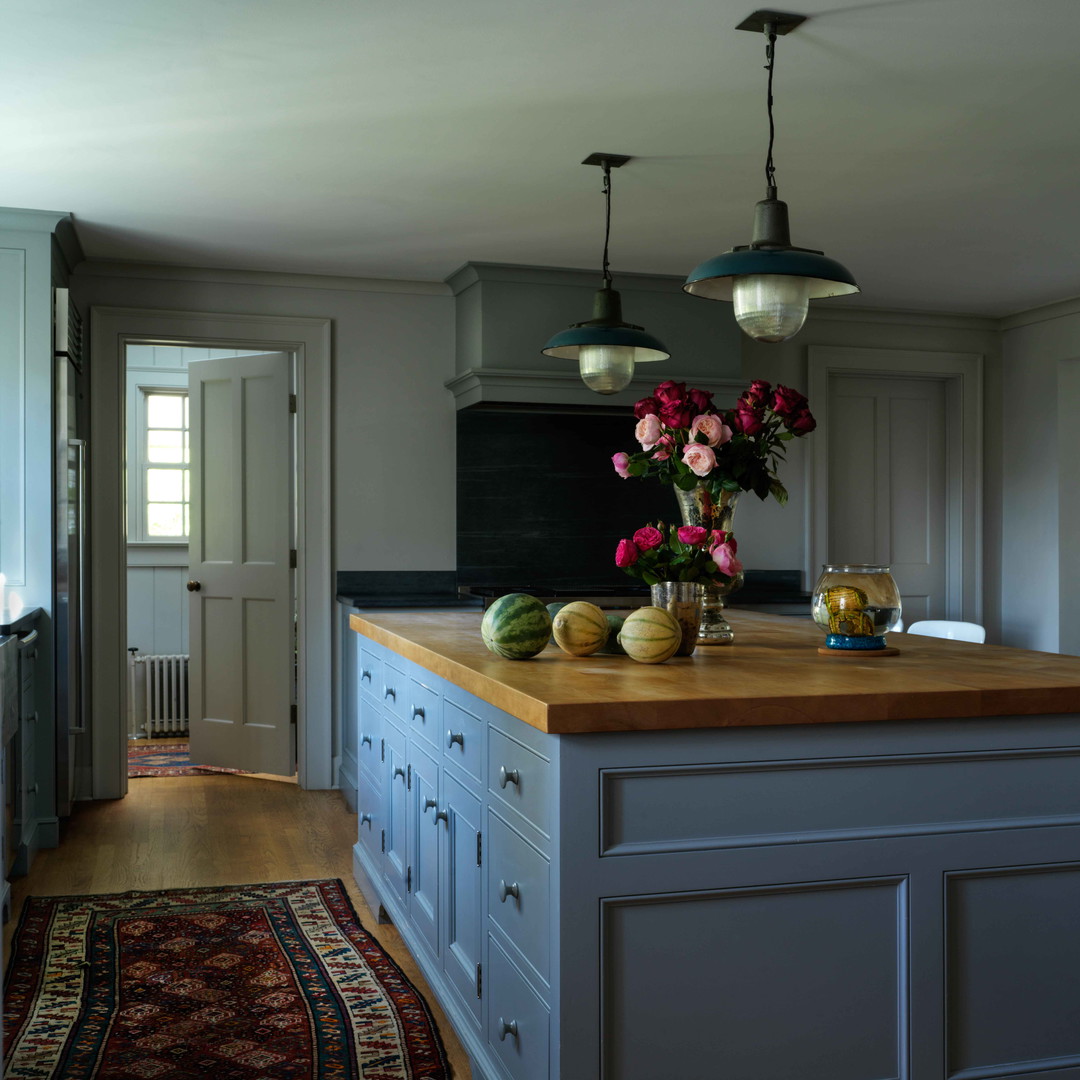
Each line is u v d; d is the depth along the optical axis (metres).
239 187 4.02
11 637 3.73
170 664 6.94
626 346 3.55
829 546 6.34
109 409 5.09
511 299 5.19
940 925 1.90
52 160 3.72
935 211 4.36
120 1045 2.61
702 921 1.79
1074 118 3.38
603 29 2.78
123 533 5.15
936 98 3.22
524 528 5.66
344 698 5.29
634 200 4.18
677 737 1.77
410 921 2.90
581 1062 1.72
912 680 1.97
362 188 4.04
